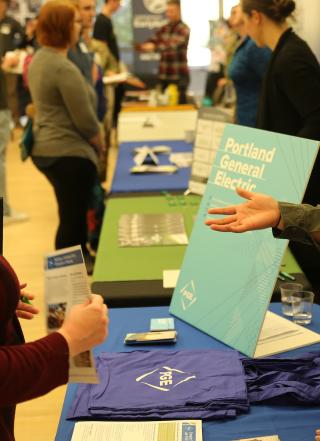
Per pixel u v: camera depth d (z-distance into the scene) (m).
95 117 3.99
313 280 2.68
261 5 2.82
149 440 1.41
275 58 2.86
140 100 7.59
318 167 2.73
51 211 6.07
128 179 3.97
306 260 2.66
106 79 6.48
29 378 1.08
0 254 1.37
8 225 5.67
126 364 1.74
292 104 2.84
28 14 11.38
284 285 2.12
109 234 2.93
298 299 2.01
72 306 1.19
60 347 1.12
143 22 10.95
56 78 3.84
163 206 3.36
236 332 1.86
